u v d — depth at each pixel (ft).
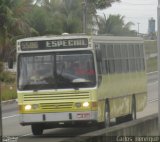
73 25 359.05
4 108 208.13
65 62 114.52
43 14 326.24
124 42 135.74
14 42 267.18
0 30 262.47
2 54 267.80
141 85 147.74
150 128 86.94
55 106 113.09
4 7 260.42
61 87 113.50
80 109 112.57
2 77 273.54
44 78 114.32
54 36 115.75
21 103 114.42
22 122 114.21
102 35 123.75
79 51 114.52
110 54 125.08
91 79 113.39
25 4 275.80
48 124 114.83
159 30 94.07
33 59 115.44
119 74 130.00
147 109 184.44
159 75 93.40
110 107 122.72
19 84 115.03
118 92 128.47
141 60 148.97
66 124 114.93
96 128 130.82
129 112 136.87
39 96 113.80
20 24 266.98
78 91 112.88
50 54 115.03
